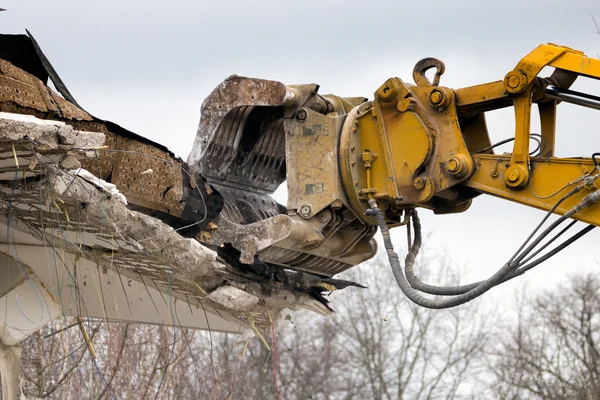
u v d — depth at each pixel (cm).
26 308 1409
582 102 1305
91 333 1856
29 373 2078
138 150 1330
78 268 1455
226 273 1373
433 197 1421
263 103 1486
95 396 2083
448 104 1365
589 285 5184
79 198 1127
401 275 1359
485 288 1309
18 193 1153
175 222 1402
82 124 1239
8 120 988
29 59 1284
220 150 1582
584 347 4994
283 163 1678
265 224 1452
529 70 1302
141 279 1477
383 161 1412
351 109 1536
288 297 1592
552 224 1267
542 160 1307
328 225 1480
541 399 4731
